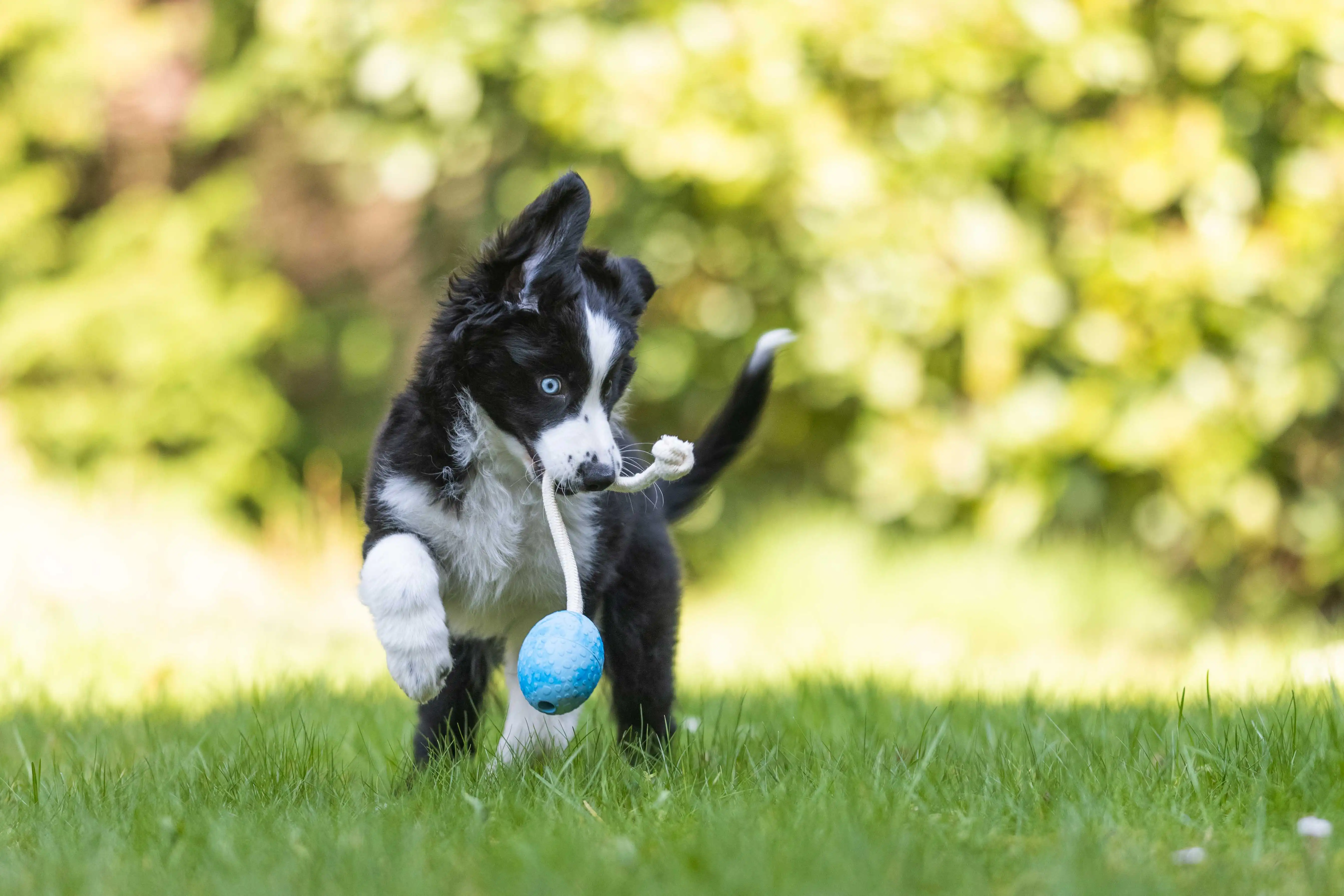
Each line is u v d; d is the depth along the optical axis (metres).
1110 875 3.51
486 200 13.91
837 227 11.48
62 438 13.89
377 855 3.75
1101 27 11.16
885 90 11.41
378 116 12.96
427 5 11.55
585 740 5.16
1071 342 11.80
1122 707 6.21
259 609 11.91
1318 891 3.46
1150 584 12.55
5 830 4.35
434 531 5.10
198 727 6.21
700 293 12.83
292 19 11.96
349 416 15.39
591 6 11.65
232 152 15.51
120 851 3.96
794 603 12.75
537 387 5.01
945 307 11.47
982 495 12.49
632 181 12.45
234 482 14.06
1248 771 4.61
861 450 12.32
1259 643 11.09
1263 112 11.72
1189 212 11.59
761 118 11.12
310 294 15.49
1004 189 12.13
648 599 5.57
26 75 14.33
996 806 4.30
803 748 5.46
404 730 6.07
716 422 6.27
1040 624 12.20
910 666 9.02
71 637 8.90
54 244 14.77
